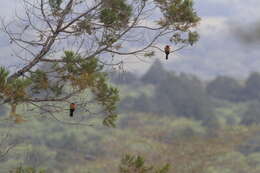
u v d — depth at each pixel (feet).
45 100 77.10
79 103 78.13
